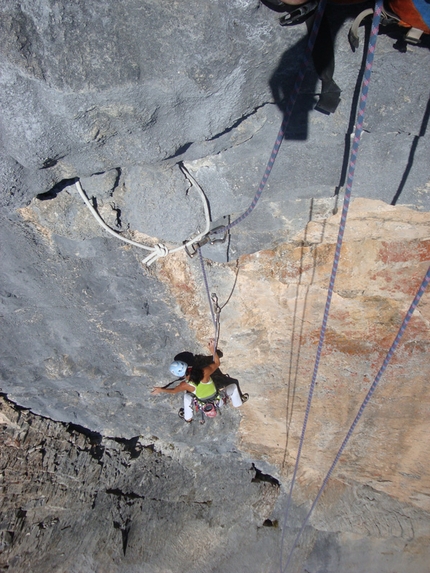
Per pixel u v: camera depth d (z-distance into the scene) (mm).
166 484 9109
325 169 4176
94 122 3402
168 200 4449
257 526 9648
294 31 3035
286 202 4773
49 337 6539
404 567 9586
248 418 8117
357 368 6969
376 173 4215
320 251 5551
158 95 3270
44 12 2943
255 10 2936
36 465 8047
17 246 5133
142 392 7457
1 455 7867
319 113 3707
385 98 3535
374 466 8508
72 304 6004
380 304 6133
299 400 7633
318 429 8039
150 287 5816
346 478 8945
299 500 9445
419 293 3383
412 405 7305
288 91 3500
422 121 3652
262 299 6152
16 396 7625
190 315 6266
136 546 9031
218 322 6363
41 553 8422
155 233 4809
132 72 3129
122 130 3529
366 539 9641
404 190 4352
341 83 3490
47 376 7098
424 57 3221
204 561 9570
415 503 8875
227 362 7078
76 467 8297
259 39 3070
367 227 5207
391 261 5582
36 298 5906
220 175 4344
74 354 6816
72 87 3127
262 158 4152
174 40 3049
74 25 2992
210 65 3154
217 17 2979
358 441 8094
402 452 8078
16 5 2918
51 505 8367
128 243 5148
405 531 9141
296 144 3986
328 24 3041
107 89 3156
